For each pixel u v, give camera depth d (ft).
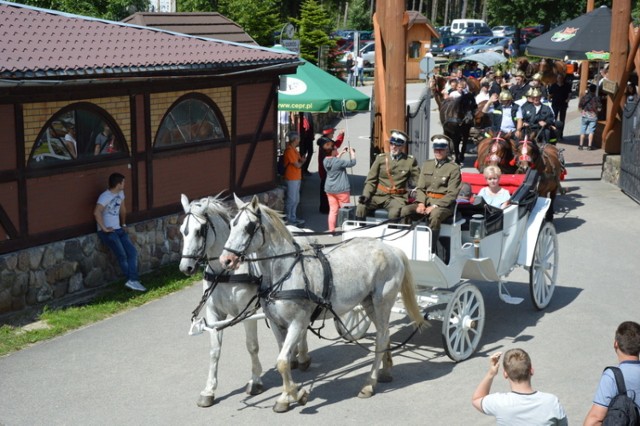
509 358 19.10
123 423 26.16
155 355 32.09
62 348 32.76
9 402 27.78
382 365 29.55
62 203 38.19
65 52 38.11
